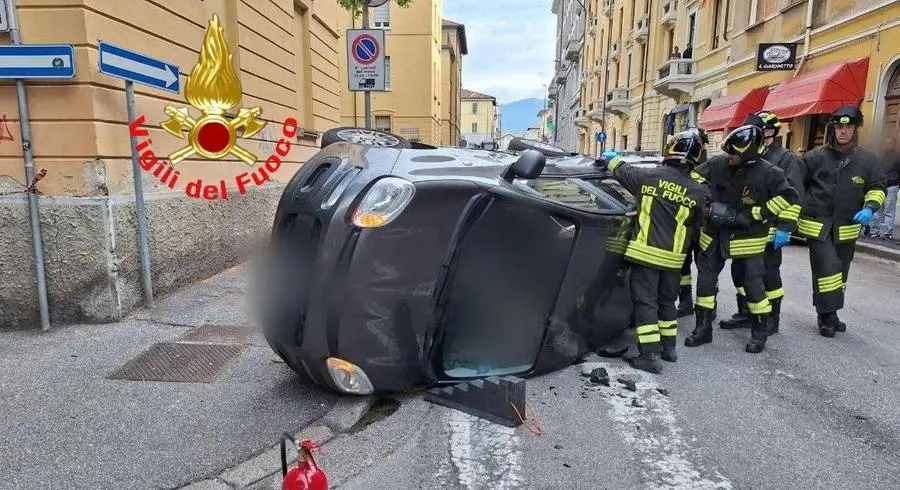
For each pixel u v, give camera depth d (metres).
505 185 3.62
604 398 3.80
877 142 7.51
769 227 4.75
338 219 3.21
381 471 2.94
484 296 3.80
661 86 26.34
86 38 4.55
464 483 2.84
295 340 3.38
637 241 4.23
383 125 30.59
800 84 14.11
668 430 3.39
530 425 3.42
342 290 3.20
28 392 3.63
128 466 2.86
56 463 2.86
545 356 4.02
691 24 25.98
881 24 12.09
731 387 4.04
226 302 5.61
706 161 4.96
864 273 8.36
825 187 5.07
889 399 3.87
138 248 5.24
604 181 5.04
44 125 4.64
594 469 2.97
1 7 4.41
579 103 61.03
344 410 3.44
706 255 4.84
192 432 3.19
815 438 3.33
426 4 29.83
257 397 3.62
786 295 6.82
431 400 3.66
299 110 10.20
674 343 4.50
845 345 5.01
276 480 2.82
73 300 4.88
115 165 4.93
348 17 28.41
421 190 3.31
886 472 2.98
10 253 4.71
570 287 4.00
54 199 4.70
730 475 2.93
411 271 3.33
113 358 4.20
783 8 15.98
